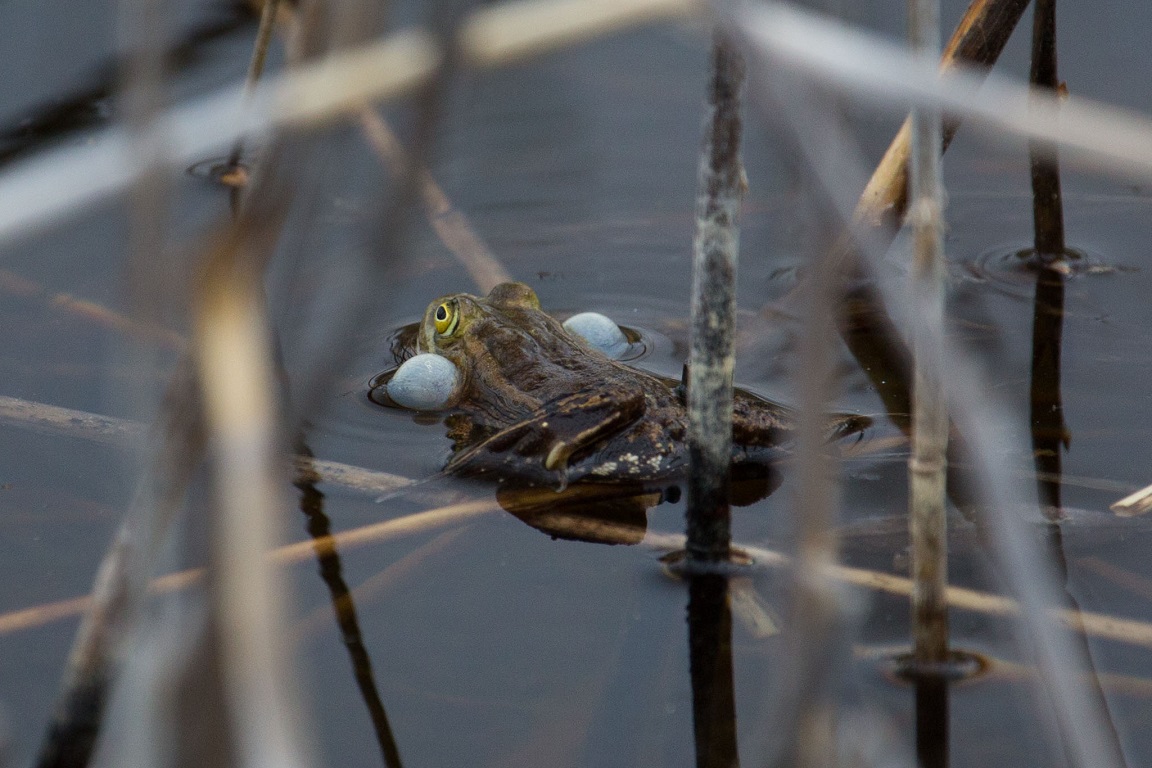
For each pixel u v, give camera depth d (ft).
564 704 19.01
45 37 48.75
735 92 18.83
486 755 17.90
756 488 26.18
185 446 13.67
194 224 35.09
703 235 20.21
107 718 14.75
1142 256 36.68
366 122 39.83
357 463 26.99
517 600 21.77
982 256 37.42
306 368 10.94
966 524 23.80
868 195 31.12
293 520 24.34
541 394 27.40
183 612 13.44
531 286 36.99
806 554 13.43
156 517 13.93
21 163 39.70
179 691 11.69
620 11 9.81
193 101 43.88
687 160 44.75
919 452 18.57
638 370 28.86
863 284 34.55
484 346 29.55
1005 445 26.71
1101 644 19.86
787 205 12.16
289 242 10.26
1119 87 44.55
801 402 12.85
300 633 20.70
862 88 10.35
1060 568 22.07
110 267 36.09
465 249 37.50
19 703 18.57
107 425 27.35
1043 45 30.48
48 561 22.59
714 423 21.49
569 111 47.52
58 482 25.30
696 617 21.26
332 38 9.93
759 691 19.26
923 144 15.87
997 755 17.54
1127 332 32.37
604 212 41.45
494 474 26.27
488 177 43.57
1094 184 41.91
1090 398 28.94
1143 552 22.45
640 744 18.08
